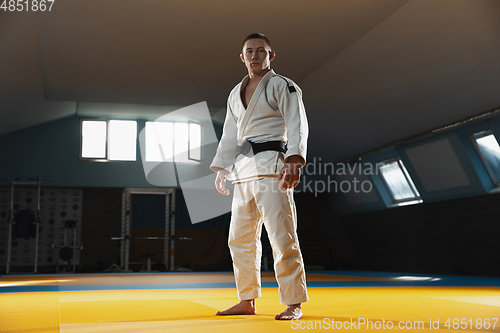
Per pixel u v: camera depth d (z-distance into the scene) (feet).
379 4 20.04
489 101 24.38
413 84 25.55
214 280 21.08
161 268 39.83
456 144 28.96
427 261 36.52
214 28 23.22
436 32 20.65
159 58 27.40
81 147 40.47
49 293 12.55
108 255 42.27
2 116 33.78
